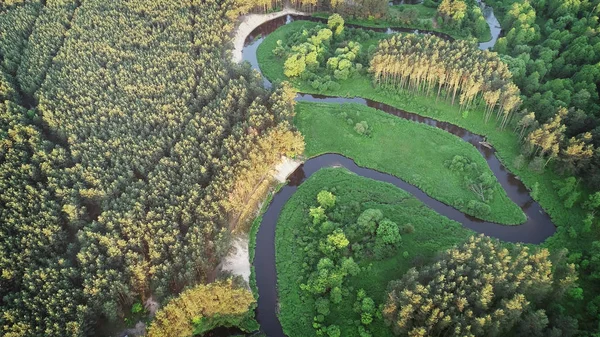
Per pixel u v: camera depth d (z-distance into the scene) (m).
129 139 135.62
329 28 194.75
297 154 147.88
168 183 122.88
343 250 117.69
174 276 108.25
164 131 139.38
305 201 134.50
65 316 97.94
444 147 149.62
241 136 134.88
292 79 179.12
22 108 143.50
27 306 97.75
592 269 110.31
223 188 124.00
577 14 192.50
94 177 124.38
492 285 96.62
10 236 108.94
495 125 155.38
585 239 121.12
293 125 147.50
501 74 153.12
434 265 101.44
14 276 103.50
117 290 103.69
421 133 155.00
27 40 177.12
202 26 185.50
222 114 144.38
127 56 168.12
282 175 143.00
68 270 104.56
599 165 127.31
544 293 99.31
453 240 121.56
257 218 131.25
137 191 122.00
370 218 120.81
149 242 109.81
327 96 173.88
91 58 164.00
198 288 99.75
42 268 103.44
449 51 161.00
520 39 180.62
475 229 127.25
